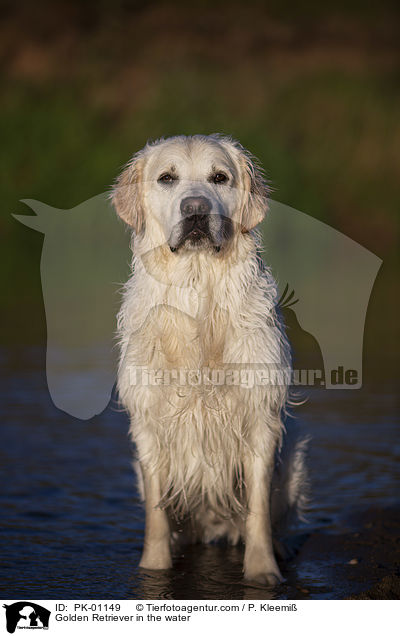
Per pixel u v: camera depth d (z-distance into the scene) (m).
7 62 49.16
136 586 6.10
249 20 55.72
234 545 7.27
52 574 6.30
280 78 45.47
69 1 56.00
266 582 6.18
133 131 40.44
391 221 36.25
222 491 6.73
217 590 6.05
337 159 39.03
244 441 6.54
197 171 6.72
